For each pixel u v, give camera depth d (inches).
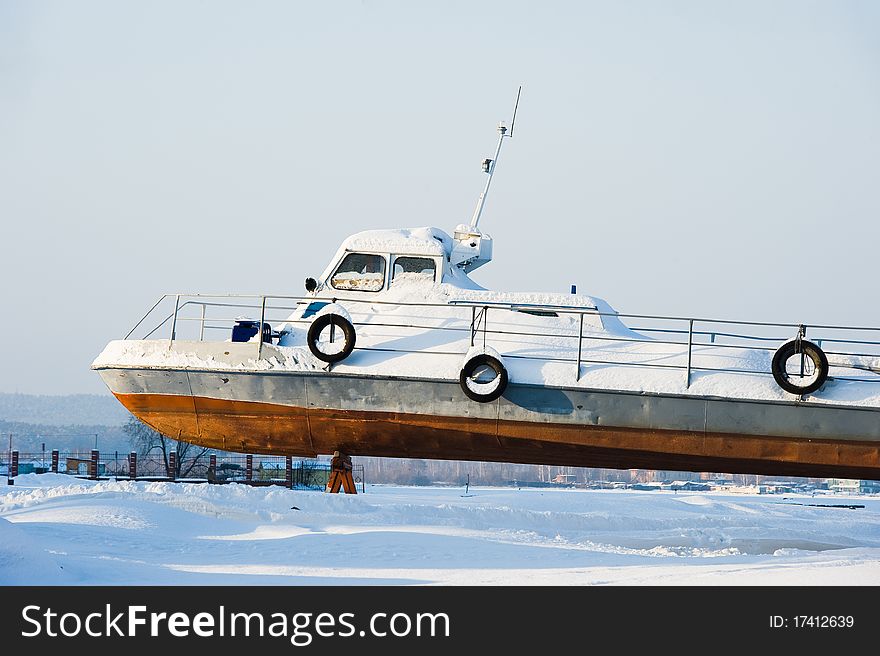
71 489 1109.1
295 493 1071.6
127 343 1170.0
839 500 3752.5
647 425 1072.8
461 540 871.7
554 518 1113.4
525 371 1089.4
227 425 1149.7
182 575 671.8
